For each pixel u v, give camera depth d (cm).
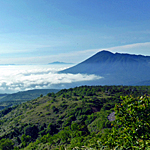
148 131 714
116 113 816
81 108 8056
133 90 11681
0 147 5194
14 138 6369
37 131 6712
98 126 4588
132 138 722
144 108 734
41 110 9312
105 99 9569
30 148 4403
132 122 754
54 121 7412
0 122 9600
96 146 909
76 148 1030
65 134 4347
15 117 9631
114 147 796
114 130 820
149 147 665
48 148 3856
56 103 10038
